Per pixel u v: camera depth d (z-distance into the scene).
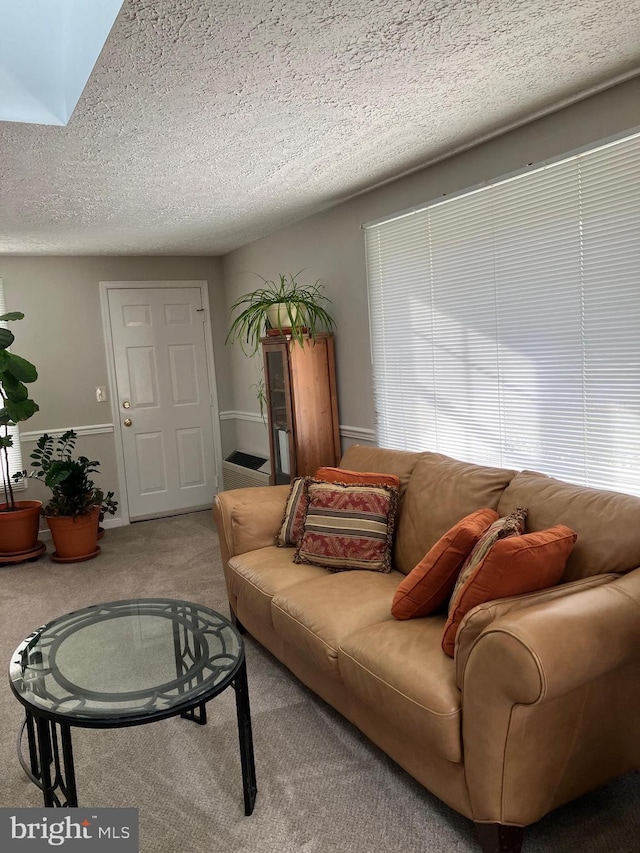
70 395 5.21
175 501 5.70
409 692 1.77
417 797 1.97
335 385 4.07
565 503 2.12
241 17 1.60
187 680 1.86
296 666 2.56
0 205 3.34
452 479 2.63
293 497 3.11
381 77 2.05
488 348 2.92
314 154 2.84
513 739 1.55
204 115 2.27
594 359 2.45
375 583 2.53
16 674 1.96
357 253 3.76
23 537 4.56
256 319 4.53
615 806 1.87
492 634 1.54
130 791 2.08
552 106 2.44
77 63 2.00
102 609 2.49
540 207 2.58
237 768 2.17
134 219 3.91
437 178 3.11
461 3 1.62
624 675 1.72
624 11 1.73
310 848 1.79
